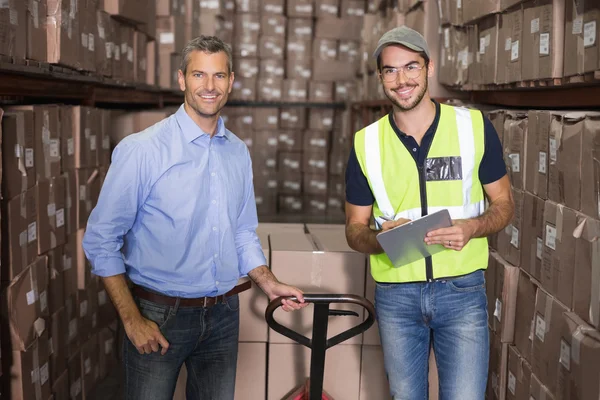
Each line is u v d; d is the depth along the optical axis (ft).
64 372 10.21
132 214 6.52
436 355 7.55
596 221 6.59
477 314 7.24
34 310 8.64
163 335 6.64
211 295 6.81
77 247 11.01
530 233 8.53
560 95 9.07
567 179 7.33
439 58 14.05
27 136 8.65
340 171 30.37
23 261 8.45
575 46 7.57
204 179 6.66
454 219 7.25
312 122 30.45
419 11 14.47
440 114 7.32
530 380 8.34
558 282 7.55
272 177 30.68
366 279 9.51
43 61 9.53
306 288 9.52
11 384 8.23
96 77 12.14
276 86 29.96
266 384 9.87
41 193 9.17
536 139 8.32
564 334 7.14
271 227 11.32
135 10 13.94
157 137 6.56
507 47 9.81
